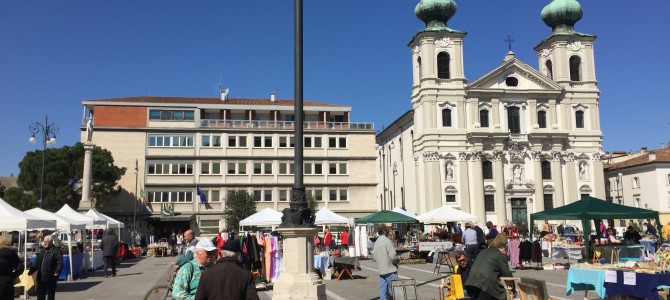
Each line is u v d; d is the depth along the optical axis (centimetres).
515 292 1241
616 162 8744
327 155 7631
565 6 7169
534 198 6744
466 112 6788
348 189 7625
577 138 6938
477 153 6662
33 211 2647
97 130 7256
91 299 1961
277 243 2422
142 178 7250
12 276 1289
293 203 1476
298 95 1468
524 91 6862
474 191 6619
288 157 7531
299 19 1475
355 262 2584
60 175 6462
